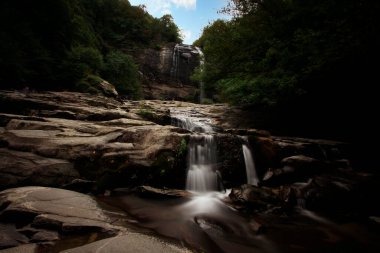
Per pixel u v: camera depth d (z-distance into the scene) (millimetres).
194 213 5016
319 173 7863
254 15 14234
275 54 12352
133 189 5812
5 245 2820
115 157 6008
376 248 4441
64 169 5324
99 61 22359
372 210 6148
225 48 14625
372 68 9812
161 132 7234
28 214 3420
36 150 5652
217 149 7453
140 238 3180
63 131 7070
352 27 8406
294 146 8789
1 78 13578
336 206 6199
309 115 13797
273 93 12227
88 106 11797
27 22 16484
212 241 3967
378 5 7496
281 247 4223
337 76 10969
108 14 42375
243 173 7480
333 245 4457
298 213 5809
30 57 15695
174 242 3447
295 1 12195
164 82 38438
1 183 4586
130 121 8984
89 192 5312
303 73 11062
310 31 10133
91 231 3277
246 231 4598
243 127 14391
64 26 20750
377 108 11453
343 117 12883
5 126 7625
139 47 40594
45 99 11508
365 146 10992
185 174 6645
